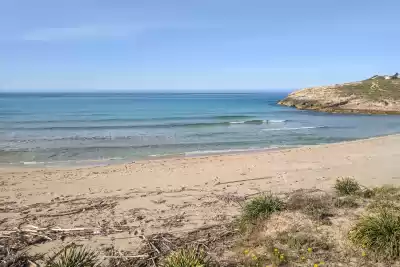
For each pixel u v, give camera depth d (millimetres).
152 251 5387
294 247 4957
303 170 12164
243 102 82625
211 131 26266
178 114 42156
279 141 21844
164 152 17641
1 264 4957
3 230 6367
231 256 5086
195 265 4547
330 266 4418
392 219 5023
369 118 39812
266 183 10344
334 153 15727
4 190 9617
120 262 5055
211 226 6523
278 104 67750
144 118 35969
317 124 32531
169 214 7367
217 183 10453
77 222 6867
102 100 84312
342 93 54750
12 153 16719
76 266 4602
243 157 15164
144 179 11086
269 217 6289
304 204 6859
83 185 10297
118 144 19922
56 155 16438
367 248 4730
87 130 26016
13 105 57781
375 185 9461
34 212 7578
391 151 16109
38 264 5043
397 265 4340
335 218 6043
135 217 7164
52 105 58844
